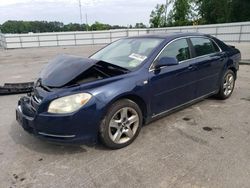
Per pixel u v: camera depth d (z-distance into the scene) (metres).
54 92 3.00
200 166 2.85
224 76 5.08
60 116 2.88
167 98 3.85
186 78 4.09
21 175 2.80
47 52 22.12
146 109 3.56
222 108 4.76
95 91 3.02
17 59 16.27
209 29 24.72
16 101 5.72
